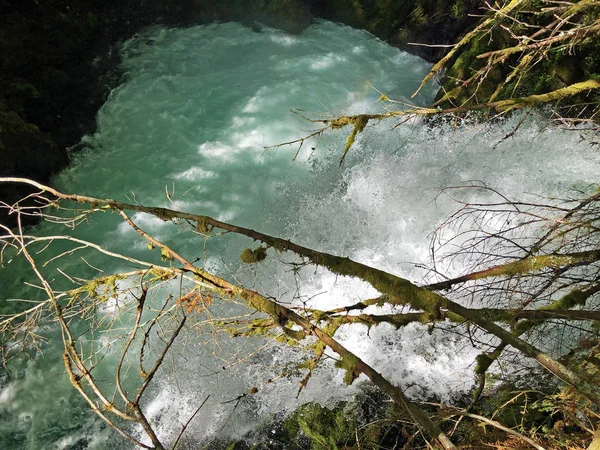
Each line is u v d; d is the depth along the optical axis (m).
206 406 4.95
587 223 3.21
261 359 5.05
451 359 4.73
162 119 8.29
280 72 9.23
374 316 3.00
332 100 8.68
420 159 6.82
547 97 3.93
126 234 6.74
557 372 2.30
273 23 9.95
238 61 9.45
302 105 8.55
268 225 6.71
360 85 9.02
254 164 7.55
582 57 6.05
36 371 5.36
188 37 9.83
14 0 8.29
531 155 6.13
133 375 5.25
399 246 6.02
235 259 6.29
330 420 4.50
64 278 6.21
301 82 9.02
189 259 6.37
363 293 5.53
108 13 9.35
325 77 9.12
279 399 4.84
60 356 5.47
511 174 6.13
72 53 8.72
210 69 9.26
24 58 8.07
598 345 3.06
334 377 4.84
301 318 2.71
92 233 6.75
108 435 4.99
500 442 3.31
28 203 6.91
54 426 5.06
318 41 9.88
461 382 4.52
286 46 9.78
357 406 4.56
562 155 5.93
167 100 8.62
